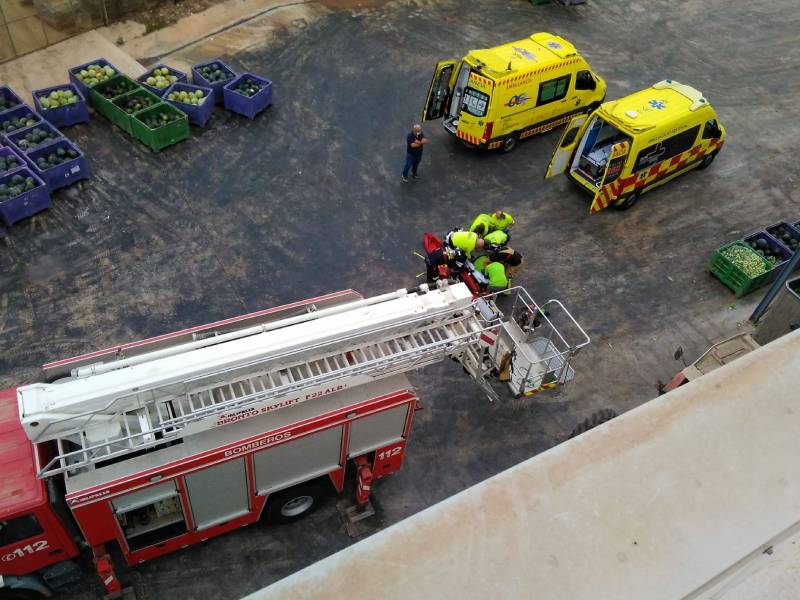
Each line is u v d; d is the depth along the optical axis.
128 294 13.17
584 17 22.95
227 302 13.30
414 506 10.63
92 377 7.57
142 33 19.08
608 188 15.50
